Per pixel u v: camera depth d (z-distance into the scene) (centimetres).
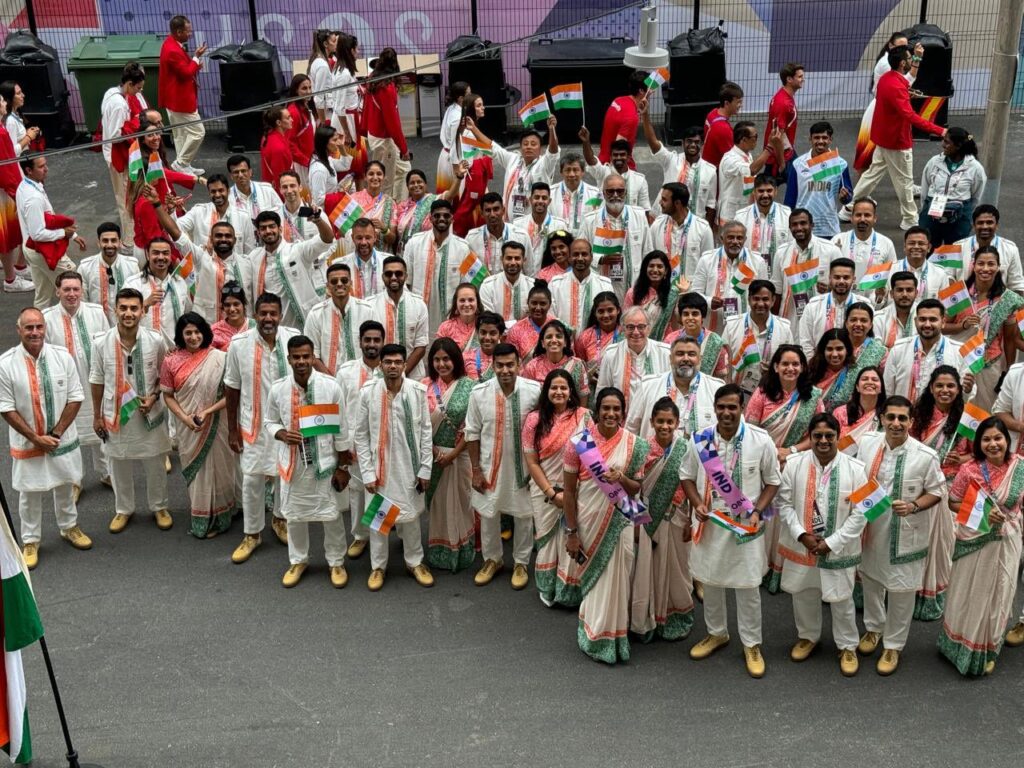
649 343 881
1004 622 740
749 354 928
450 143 1320
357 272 1013
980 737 694
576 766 676
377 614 831
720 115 1256
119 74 1686
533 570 885
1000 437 718
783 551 759
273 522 931
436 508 875
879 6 1716
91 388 917
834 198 1189
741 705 728
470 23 1744
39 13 1744
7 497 996
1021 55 1753
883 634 778
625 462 743
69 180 1639
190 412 902
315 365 923
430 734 706
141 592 861
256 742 703
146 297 998
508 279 994
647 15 1189
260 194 1139
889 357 894
